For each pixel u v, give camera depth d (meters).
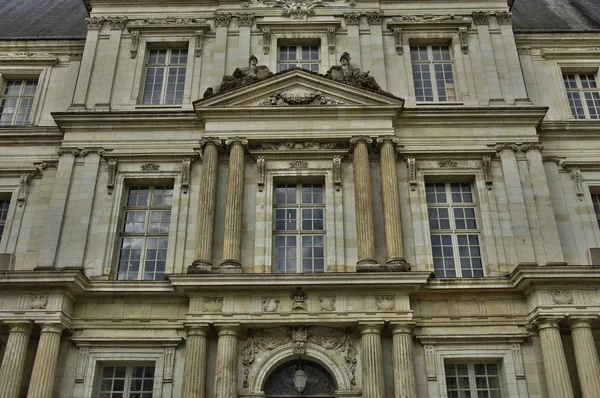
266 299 16.94
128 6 23.08
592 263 18.59
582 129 20.77
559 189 20.06
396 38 22.23
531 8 26.55
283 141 19.72
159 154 19.86
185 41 22.45
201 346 16.42
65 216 18.97
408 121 20.25
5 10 27.06
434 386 16.58
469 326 17.25
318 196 19.59
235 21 22.61
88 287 17.38
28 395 15.67
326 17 22.64
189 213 19.16
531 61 22.80
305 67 22.22
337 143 19.78
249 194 19.19
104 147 20.05
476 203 19.56
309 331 17.09
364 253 17.62
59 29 25.03
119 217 19.30
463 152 19.77
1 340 17.78
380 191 19.16
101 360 17.05
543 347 16.42
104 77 21.52
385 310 16.70
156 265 18.81
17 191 20.27
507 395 16.52
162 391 16.64
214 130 19.78
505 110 20.19
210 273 17.02
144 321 17.38
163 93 21.81
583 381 15.78
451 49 22.53
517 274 16.94
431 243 19.05
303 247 18.73
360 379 16.48
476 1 23.02
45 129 20.98
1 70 22.73
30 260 18.98
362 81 20.38
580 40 23.03
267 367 16.67
